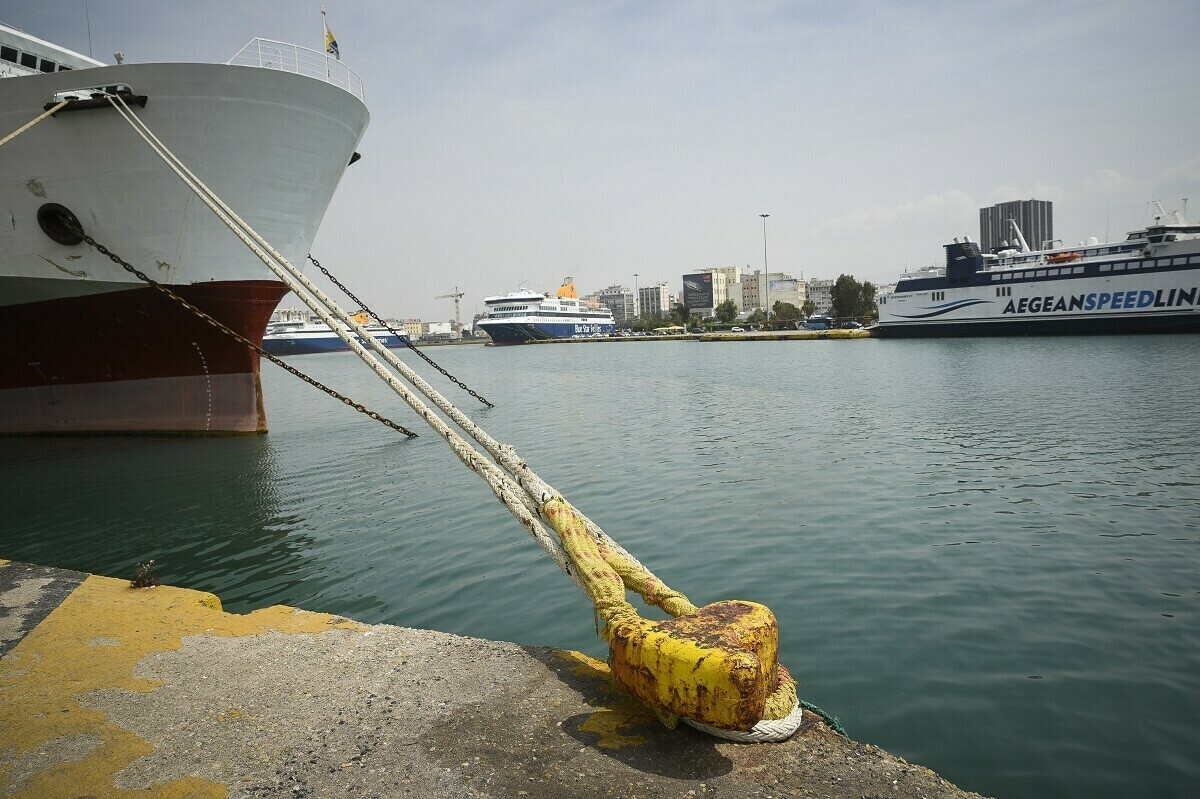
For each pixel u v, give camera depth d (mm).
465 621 7211
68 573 6137
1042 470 13406
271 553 10094
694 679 2918
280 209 18609
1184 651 6043
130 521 12289
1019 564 8336
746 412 24016
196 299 18578
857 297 139000
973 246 72312
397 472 15766
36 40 20109
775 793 2852
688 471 14383
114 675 4090
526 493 4871
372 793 2936
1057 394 25406
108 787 3012
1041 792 4223
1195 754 4551
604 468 15148
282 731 3453
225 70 16094
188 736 3422
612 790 2887
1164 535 9266
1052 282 66125
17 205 16781
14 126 16062
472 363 69250
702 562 8766
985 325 72125
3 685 3980
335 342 127188
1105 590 7473
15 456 19047
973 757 4594
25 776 3098
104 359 20094
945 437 17469
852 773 2988
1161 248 60375
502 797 2875
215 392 20688
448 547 9852
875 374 37844
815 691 5520
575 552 4086
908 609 7102
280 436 21703
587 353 85438
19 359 20469
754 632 3111
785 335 105438
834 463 14641
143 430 21188
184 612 5125
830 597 7484
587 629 6844
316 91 17672
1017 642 6301
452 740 3316
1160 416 19531
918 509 10820
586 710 3557
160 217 17125
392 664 4180
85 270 17641
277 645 4500
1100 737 4781
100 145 16125
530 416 25656
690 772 2994
